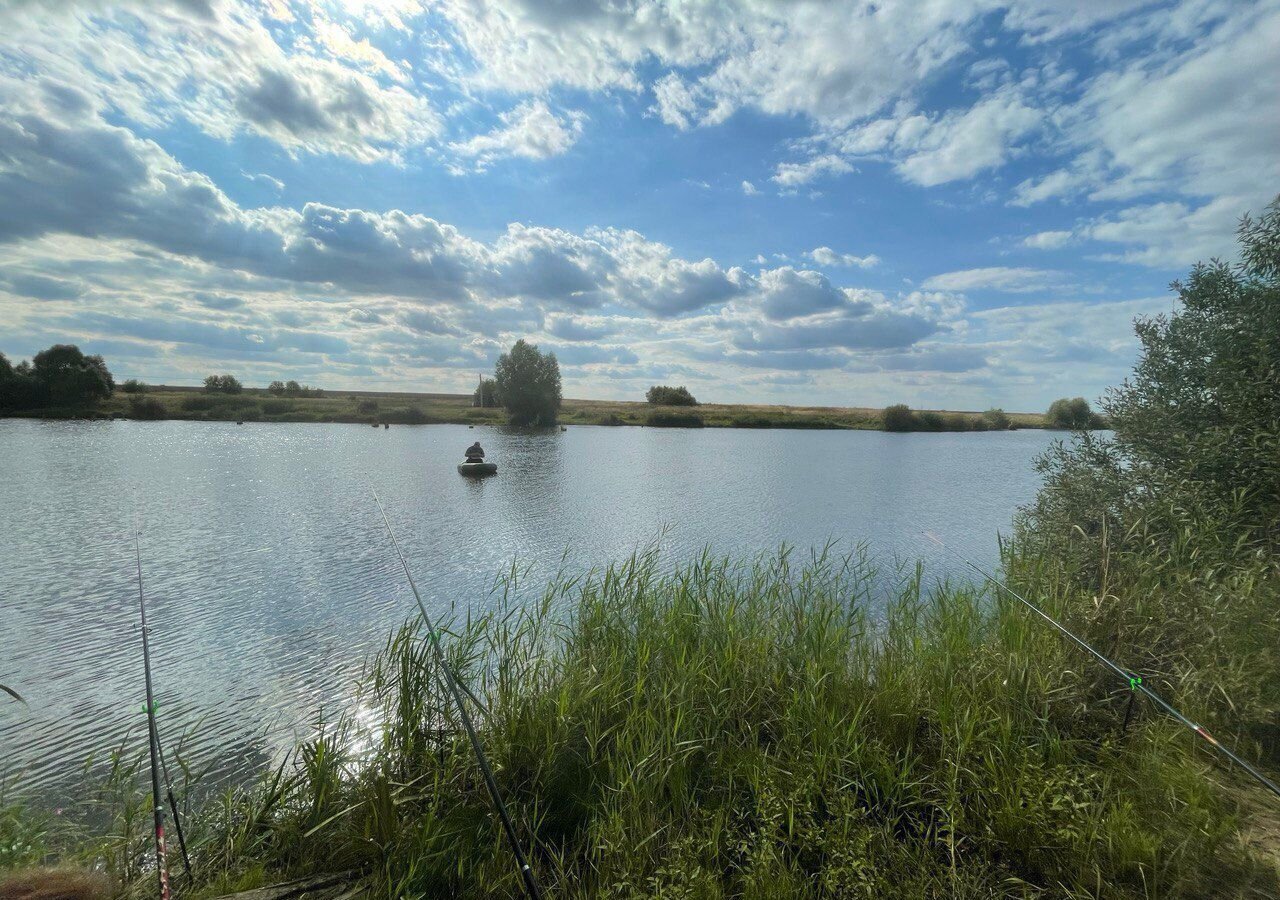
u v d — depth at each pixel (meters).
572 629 6.14
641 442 55.97
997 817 3.25
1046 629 4.92
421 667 4.69
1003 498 23.38
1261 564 4.92
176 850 3.72
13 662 8.23
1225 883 2.83
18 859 3.52
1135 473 6.81
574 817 3.83
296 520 18.58
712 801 3.75
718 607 6.19
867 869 2.97
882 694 4.55
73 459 35.03
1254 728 4.02
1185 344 6.90
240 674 7.73
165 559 13.81
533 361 80.06
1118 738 4.06
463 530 17.11
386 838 3.48
